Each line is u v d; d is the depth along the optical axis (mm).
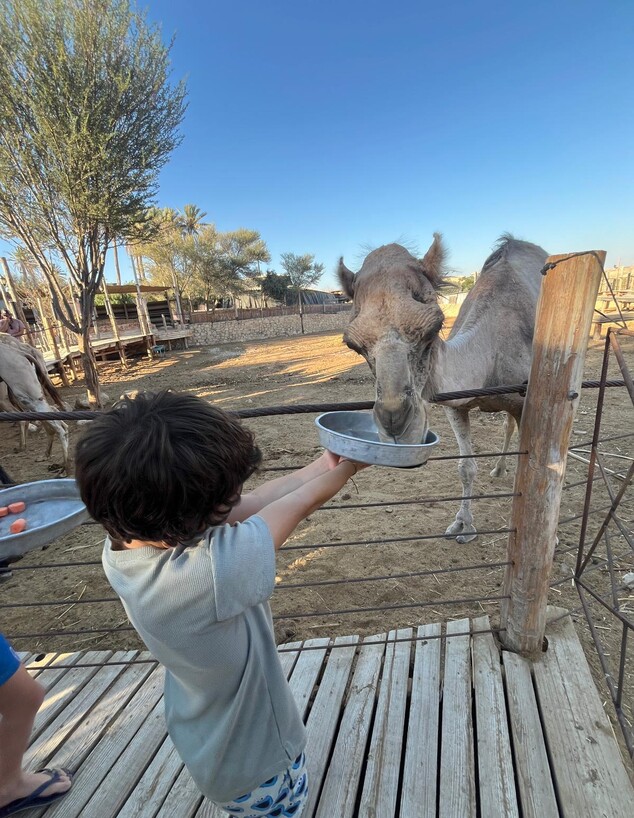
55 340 13180
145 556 986
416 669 2469
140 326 21031
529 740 2057
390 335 2156
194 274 44594
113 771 2059
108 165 9617
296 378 12922
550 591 3283
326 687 2395
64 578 4008
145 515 895
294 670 2520
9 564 4180
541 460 2129
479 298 3512
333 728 2176
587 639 2824
